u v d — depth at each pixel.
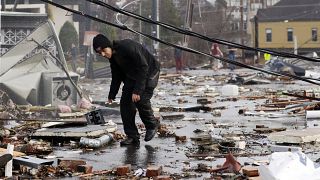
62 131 11.84
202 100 20.81
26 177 8.98
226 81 33.41
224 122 15.24
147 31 43.91
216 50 49.78
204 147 11.11
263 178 7.43
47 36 17.78
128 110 11.62
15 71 17.55
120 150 11.16
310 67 41.38
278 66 34.44
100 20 10.45
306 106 17.33
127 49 11.15
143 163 9.98
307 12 91.56
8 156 8.95
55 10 27.36
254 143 11.70
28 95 17.52
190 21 44.59
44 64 17.89
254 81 30.91
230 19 88.69
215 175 8.95
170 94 24.78
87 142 11.38
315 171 7.22
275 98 21.66
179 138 12.15
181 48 10.45
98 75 29.42
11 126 13.93
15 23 22.98
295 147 10.82
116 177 8.98
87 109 17.16
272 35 92.50
